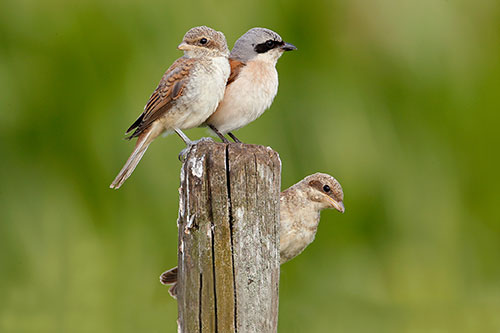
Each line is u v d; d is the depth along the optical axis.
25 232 12.19
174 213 11.72
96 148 11.91
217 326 6.24
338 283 13.12
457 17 12.95
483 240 13.61
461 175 13.29
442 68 12.91
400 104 12.75
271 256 6.37
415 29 12.70
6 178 12.16
